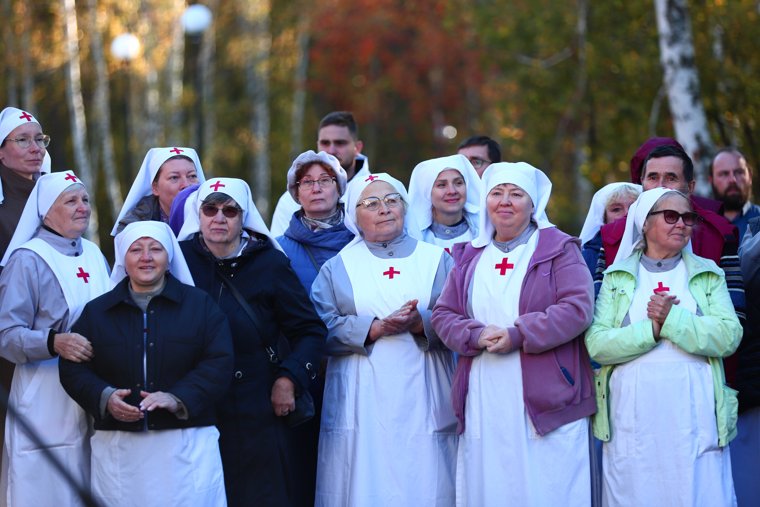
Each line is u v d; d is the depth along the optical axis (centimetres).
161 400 1675
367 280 1894
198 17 5884
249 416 1806
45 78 7438
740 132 4266
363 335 1842
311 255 2036
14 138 1989
